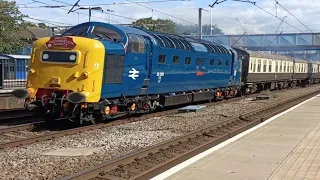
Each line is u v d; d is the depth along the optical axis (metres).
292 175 8.05
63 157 9.99
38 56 15.09
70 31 16.47
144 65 17.70
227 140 12.31
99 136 13.19
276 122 16.50
